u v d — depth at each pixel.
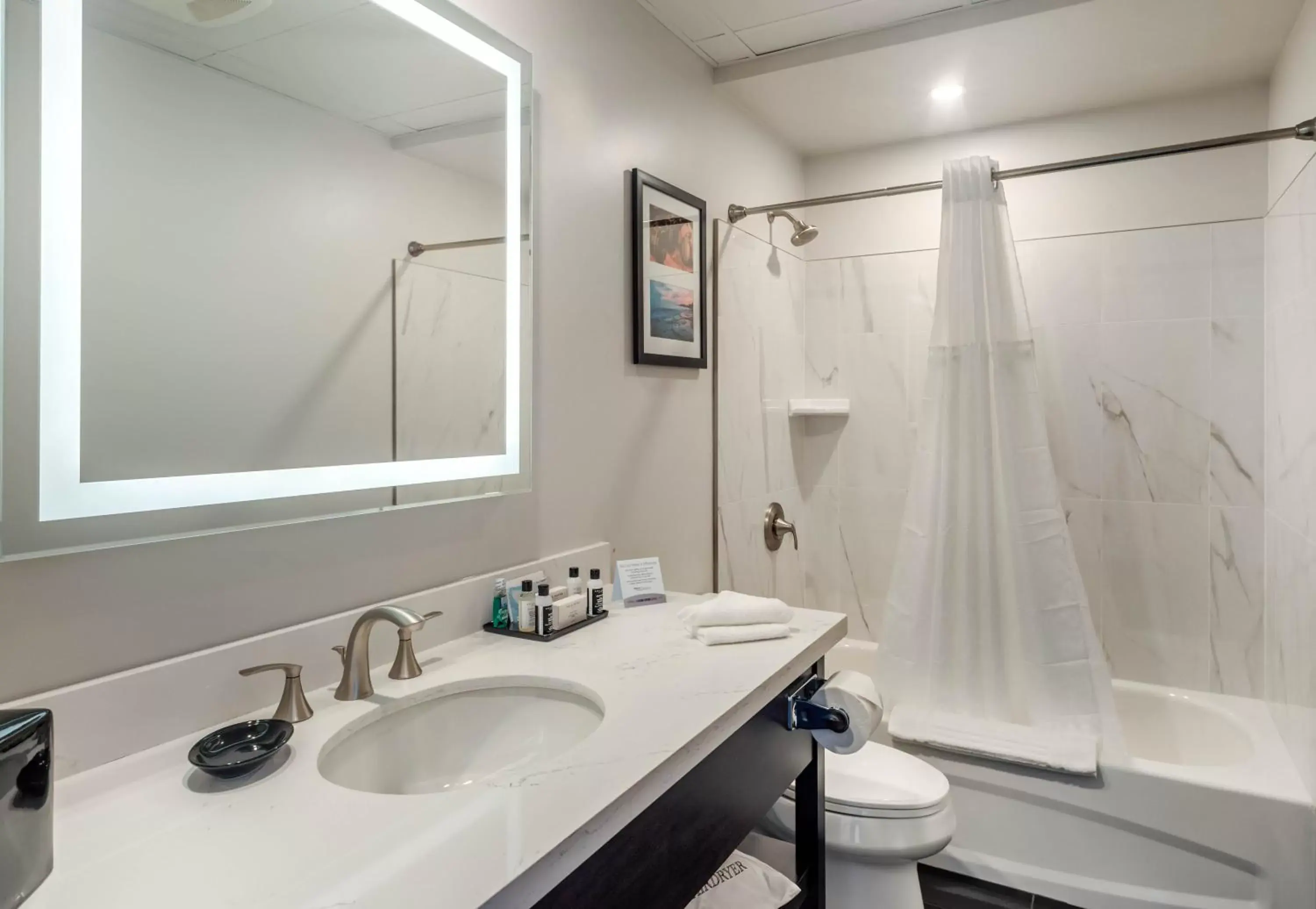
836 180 2.94
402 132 1.25
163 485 0.94
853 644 2.88
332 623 1.13
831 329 2.92
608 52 1.78
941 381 2.15
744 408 2.45
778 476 2.72
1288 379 2.01
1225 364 2.36
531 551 1.56
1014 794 2.01
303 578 1.12
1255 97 2.33
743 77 2.24
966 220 2.13
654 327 1.92
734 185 2.41
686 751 0.92
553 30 1.59
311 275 1.11
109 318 0.89
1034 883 1.99
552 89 1.59
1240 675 2.37
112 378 0.89
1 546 0.81
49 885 0.65
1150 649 2.48
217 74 1.00
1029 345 2.09
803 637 1.37
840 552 2.94
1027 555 2.05
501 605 1.40
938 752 2.08
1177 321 2.42
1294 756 1.91
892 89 2.34
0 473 0.81
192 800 0.79
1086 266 2.53
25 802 0.63
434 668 1.20
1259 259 2.31
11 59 0.81
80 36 0.86
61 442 0.85
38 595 0.84
